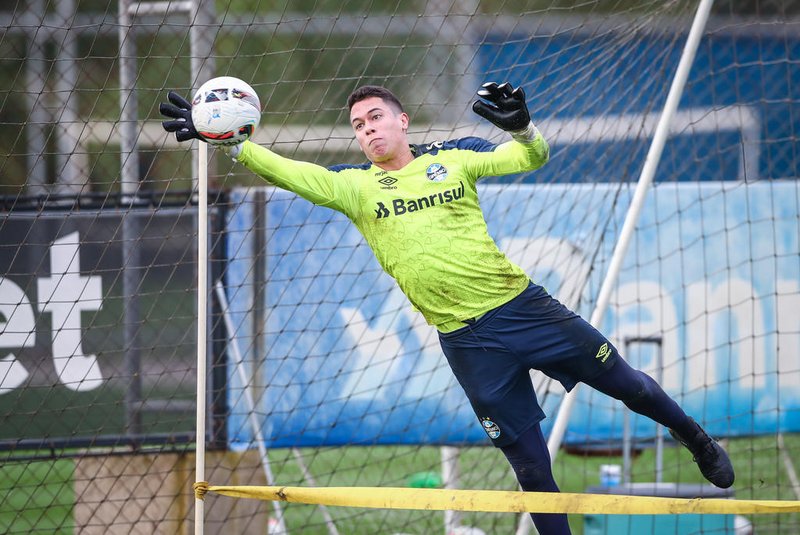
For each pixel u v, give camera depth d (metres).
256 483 24.83
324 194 15.79
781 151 34.03
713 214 26.12
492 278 16.36
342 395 24.77
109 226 22.94
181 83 33.00
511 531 26.08
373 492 17.27
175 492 23.58
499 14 23.16
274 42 41.75
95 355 22.86
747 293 26.08
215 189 23.59
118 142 30.59
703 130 33.69
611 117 26.41
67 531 27.64
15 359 22.64
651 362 26.09
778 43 34.91
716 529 23.00
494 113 14.92
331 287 23.89
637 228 25.70
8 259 22.66
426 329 24.89
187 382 23.16
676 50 29.02
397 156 16.58
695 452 17.44
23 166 33.84
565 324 16.42
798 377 26.02
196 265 23.14
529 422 16.91
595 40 24.86
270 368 24.44
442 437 24.94
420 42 40.78
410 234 16.19
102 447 22.80
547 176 27.97
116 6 38.38
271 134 32.84
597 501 16.45
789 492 29.94
